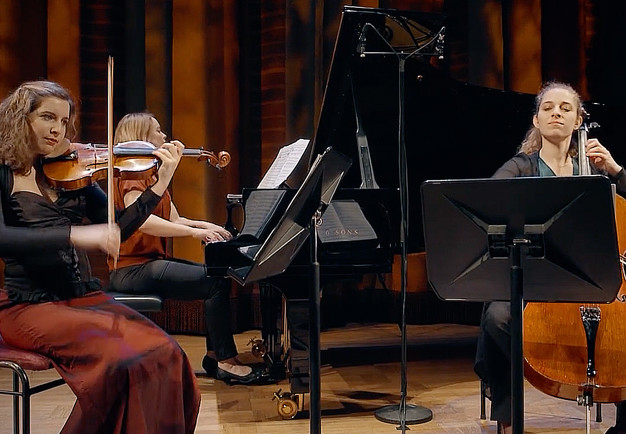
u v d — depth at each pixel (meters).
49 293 2.74
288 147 4.29
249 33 6.66
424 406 4.08
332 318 6.77
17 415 2.62
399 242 3.90
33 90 2.65
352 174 4.41
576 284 2.42
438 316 6.76
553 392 3.00
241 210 6.38
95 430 2.52
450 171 4.79
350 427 3.70
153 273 4.32
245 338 6.18
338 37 3.85
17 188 2.68
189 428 2.80
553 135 3.51
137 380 2.54
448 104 4.64
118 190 4.09
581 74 6.82
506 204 2.33
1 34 6.05
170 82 6.36
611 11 6.95
